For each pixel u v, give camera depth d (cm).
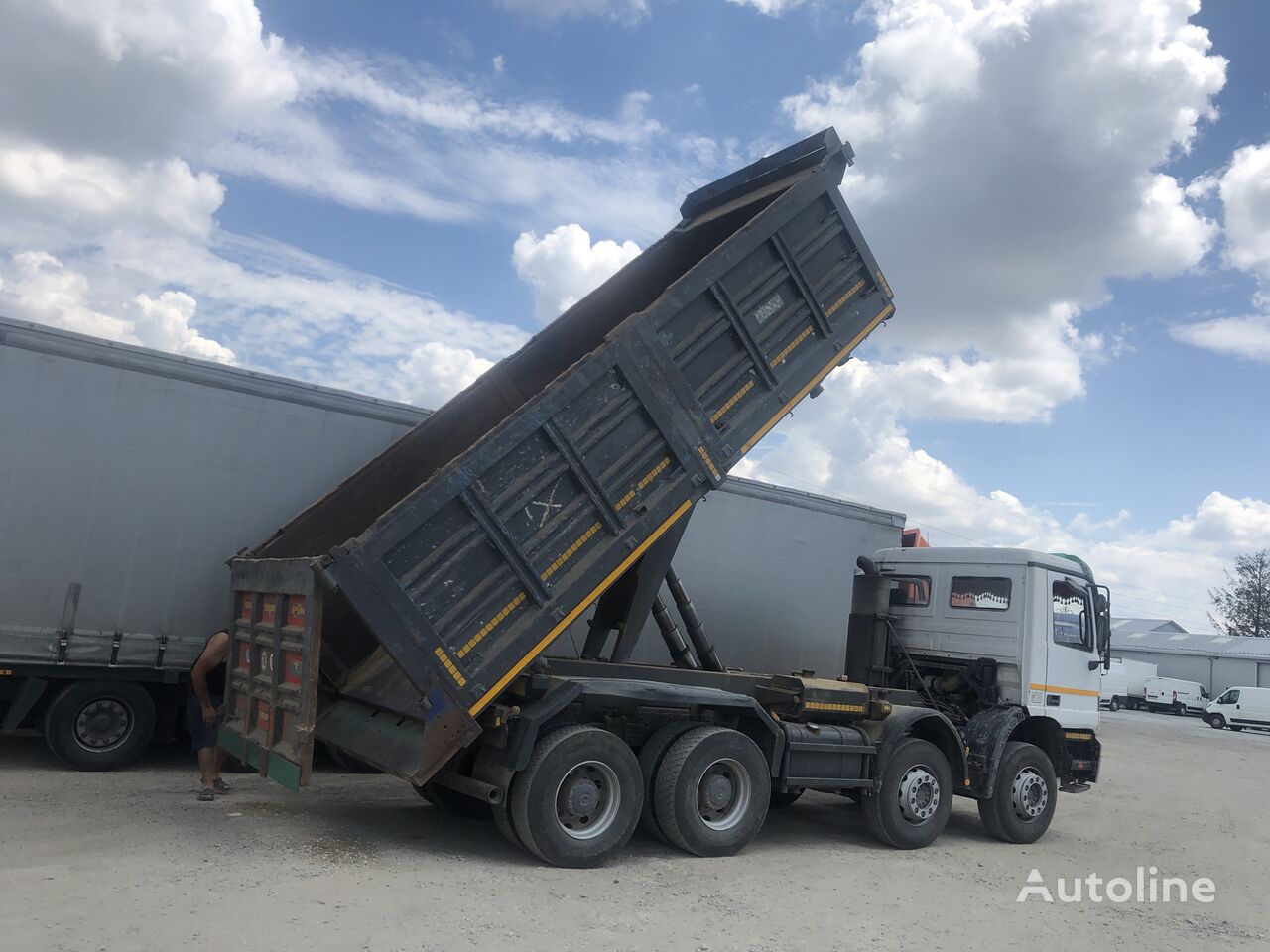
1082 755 966
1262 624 6141
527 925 505
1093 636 971
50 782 805
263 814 729
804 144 816
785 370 762
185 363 909
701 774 698
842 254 801
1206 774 1742
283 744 628
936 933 564
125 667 872
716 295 721
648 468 691
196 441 909
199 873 548
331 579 570
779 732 753
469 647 610
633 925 522
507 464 633
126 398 882
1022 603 915
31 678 850
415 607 592
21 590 832
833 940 530
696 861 688
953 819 998
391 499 805
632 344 680
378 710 716
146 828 650
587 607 663
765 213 746
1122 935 598
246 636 729
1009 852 846
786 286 765
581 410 662
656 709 732
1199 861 870
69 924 446
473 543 617
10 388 838
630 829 658
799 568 1238
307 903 506
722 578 1174
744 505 1201
